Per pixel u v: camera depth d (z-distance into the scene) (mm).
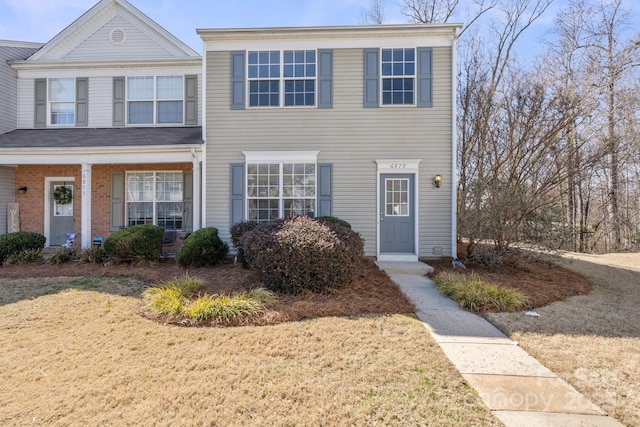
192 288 5418
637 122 10109
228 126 8492
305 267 5219
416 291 5727
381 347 3531
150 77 10008
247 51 8461
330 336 3777
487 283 5688
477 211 7539
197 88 9961
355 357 3309
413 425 2352
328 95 8406
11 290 5480
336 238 5457
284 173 8453
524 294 5398
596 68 10977
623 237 15508
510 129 10000
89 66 9938
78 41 10188
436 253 8234
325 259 5262
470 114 13148
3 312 4492
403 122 8336
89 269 7000
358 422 2371
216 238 7688
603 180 15289
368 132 8375
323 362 3199
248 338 3715
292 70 8477
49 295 5234
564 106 8992
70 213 10141
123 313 4488
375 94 8352
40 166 10016
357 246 5703
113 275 6496
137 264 7418
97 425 2305
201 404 2539
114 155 8523
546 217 7184
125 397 2607
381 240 8359
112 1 10016
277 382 2850
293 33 8320
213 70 8492
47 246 9969
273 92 8484
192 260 7316
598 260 9461
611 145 8820
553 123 9094
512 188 7496
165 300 4609
